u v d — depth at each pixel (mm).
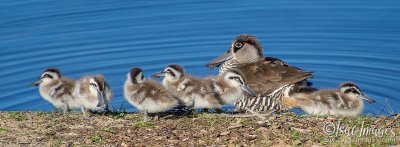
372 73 20141
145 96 14250
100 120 14141
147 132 13328
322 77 20078
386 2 23578
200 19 23375
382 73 20094
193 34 22641
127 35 22609
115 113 14797
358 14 23062
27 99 18953
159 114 14633
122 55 21594
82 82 14859
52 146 12602
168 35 22609
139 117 14422
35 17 23281
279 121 13789
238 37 18328
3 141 12773
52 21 23141
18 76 20375
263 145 12422
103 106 14469
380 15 22891
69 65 21062
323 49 21594
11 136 13047
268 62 17156
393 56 20984
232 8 23859
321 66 20719
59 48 21906
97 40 22344
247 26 22922
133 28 23016
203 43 22203
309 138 12742
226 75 15281
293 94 16469
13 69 20734
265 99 16500
